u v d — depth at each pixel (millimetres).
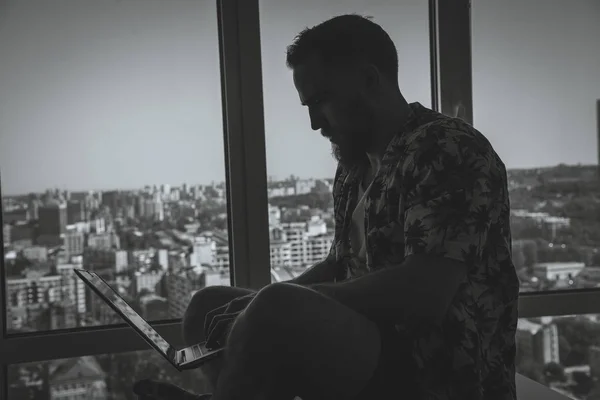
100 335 1985
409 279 1049
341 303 1067
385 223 1177
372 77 1233
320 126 1284
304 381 1061
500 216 1160
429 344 1136
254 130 2086
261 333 1005
